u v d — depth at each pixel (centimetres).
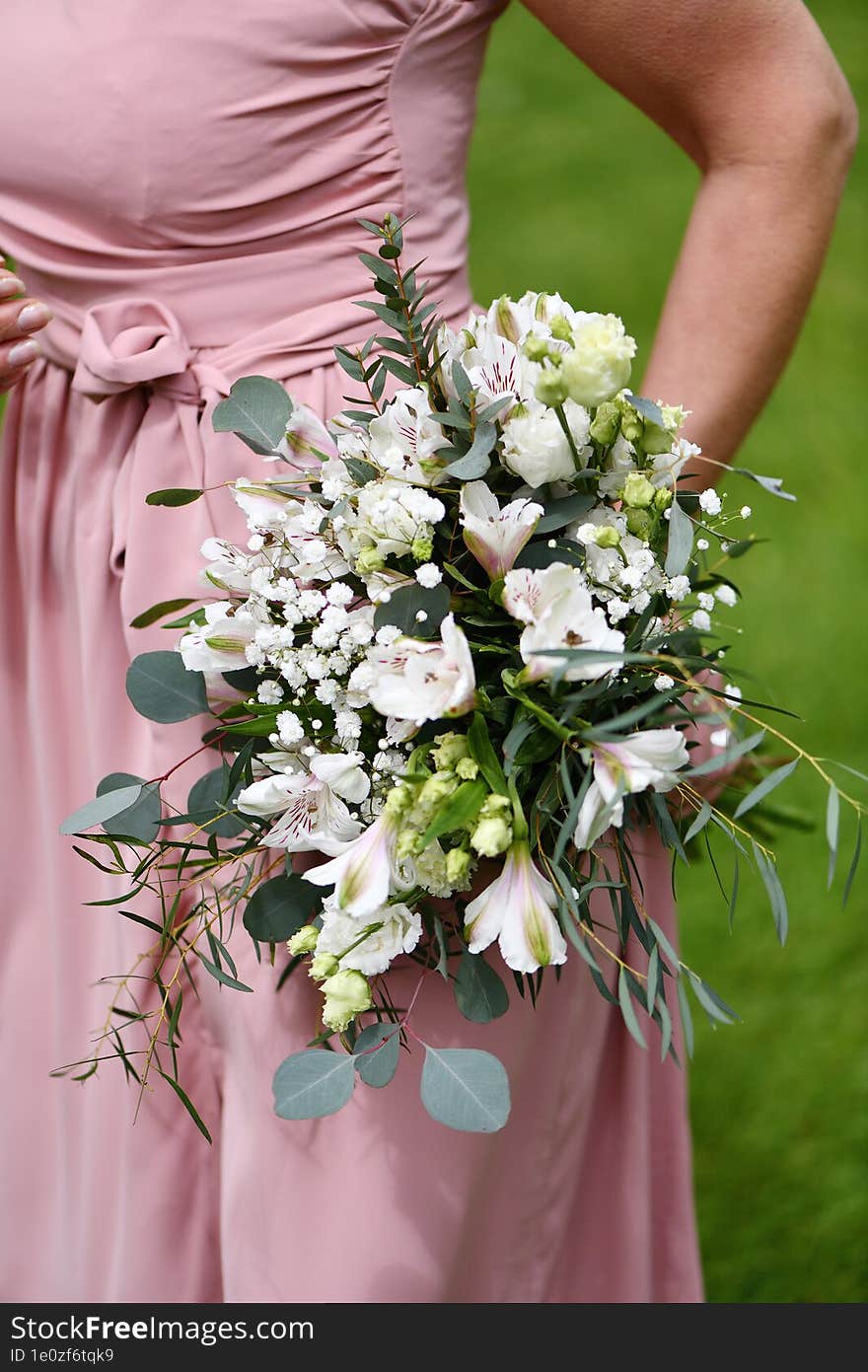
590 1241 142
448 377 91
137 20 108
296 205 112
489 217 480
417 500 88
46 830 130
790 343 121
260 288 113
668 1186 147
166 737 114
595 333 84
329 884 91
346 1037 97
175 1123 122
